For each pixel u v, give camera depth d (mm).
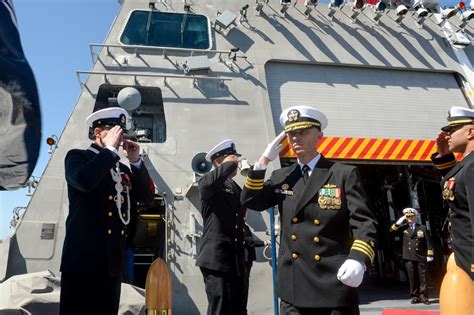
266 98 7992
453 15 9695
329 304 2730
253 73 8180
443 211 10836
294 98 8398
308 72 8758
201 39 8359
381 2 9258
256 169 3143
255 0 9031
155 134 8047
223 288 4316
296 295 2820
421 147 8289
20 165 2672
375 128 8422
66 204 6477
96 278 3031
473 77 9234
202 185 4375
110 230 3133
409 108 8797
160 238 7004
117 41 7957
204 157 6984
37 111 2707
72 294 3004
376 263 11883
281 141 3211
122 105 6641
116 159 3047
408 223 8516
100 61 7656
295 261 2883
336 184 2930
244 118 7691
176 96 7629
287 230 2988
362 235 2646
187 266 6531
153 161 7027
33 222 6289
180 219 6746
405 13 9367
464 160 3246
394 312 6617
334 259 2818
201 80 7840
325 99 8531
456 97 9188
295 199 3000
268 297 6586
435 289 9711
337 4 9188
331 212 2877
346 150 8055
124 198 3406
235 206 4570
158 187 6863
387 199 11500
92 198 3152
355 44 9117
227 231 4484
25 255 6117
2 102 2682
